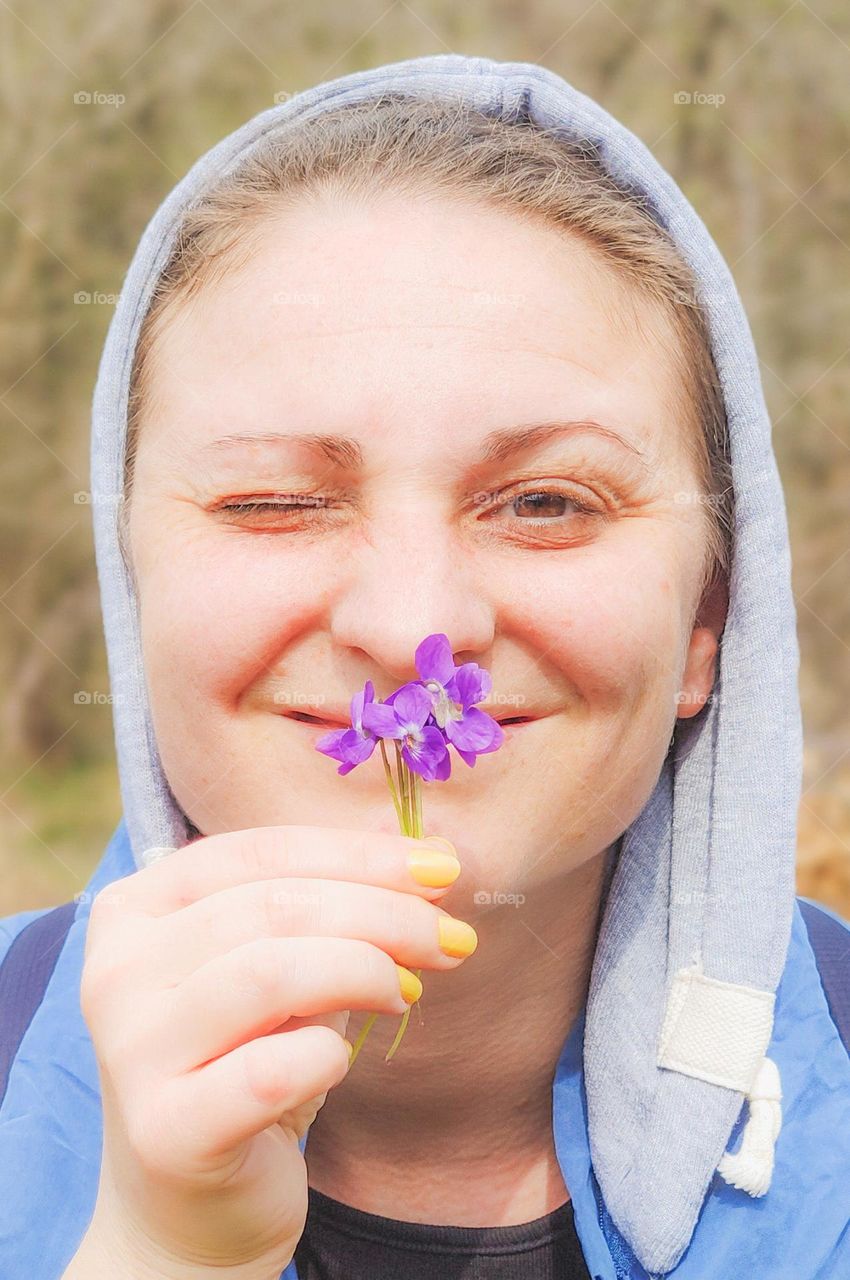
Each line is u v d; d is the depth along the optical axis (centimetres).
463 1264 205
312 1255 209
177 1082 147
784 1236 198
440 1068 202
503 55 1047
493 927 189
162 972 153
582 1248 203
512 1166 213
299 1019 157
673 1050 206
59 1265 199
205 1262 158
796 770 216
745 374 210
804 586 955
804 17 993
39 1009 229
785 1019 220
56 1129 211
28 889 820
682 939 215
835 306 991
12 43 1041
